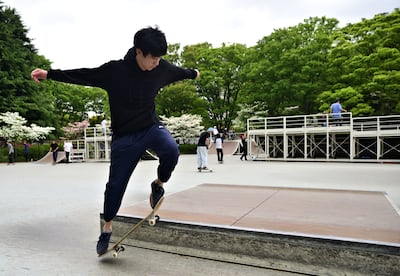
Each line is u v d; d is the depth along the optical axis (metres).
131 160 2.33
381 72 17.52
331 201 3.60
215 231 2.46
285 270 2.21
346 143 17.69
